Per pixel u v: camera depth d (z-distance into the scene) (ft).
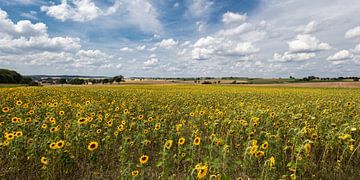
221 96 70.49
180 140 17.67
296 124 24.79
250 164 17.62
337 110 36.22
